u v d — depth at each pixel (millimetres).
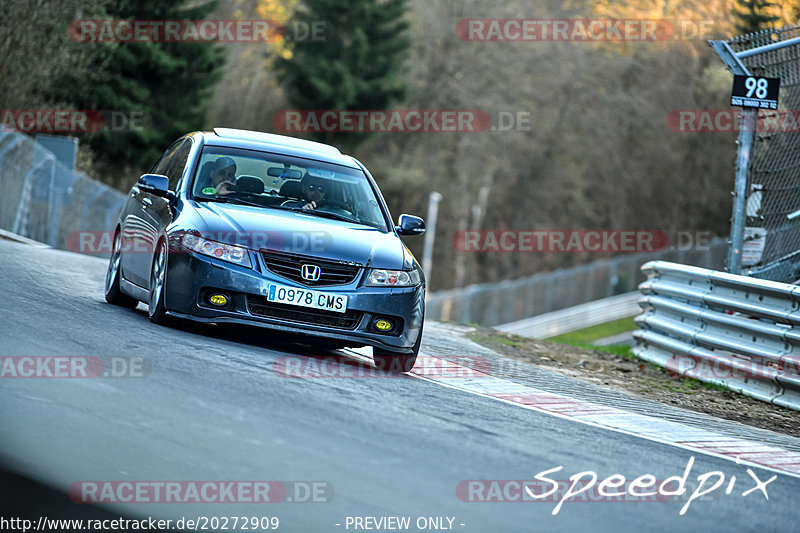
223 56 158500
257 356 26125
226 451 16219
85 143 145500
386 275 28844
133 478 14609
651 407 31266
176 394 19578
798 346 35094
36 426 16328
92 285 41188
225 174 31375
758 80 41656
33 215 77625
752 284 37219
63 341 23641
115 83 148625
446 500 15547
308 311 27984
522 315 166250
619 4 174500
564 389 32156
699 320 40719
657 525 16094
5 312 26547
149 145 150625
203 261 27609
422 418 21438
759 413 34344
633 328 154000
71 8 117875
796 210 43719
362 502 14844
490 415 23531
